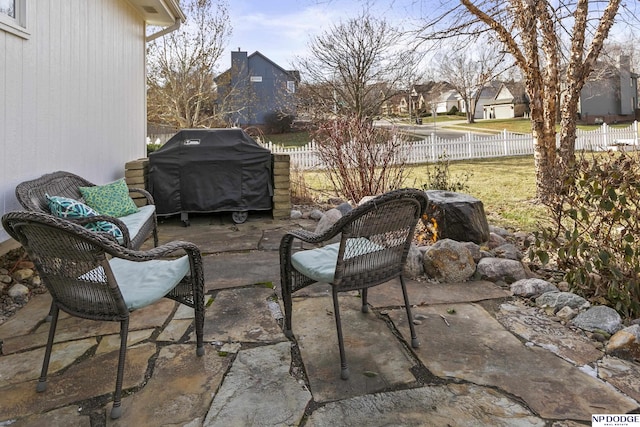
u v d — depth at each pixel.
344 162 6.47
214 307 2.80
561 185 3.03
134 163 5.40
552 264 3.54
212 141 5.59
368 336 2.36
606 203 2.61
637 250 2.62
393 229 2.16
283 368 2.04
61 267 1.79
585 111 31.23
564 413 1.67
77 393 1.86
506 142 15.12
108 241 1.68
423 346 2.23
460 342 2.27
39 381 1.88
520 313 2.63
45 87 3.90
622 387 1.84
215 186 5.56
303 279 2.30
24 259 3.72
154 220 4.30
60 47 4.18
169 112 16.91
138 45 7.04
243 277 3.41
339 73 14.27
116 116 5.92
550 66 6.18
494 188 8.23
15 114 3.43
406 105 15.94
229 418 1.68
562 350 2.16
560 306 2.63
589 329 2.36
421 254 3.40
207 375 1.99
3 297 3.03
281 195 5.86
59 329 2.50
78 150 4.62
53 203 2.98
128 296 1.88
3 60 3.26
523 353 2.14
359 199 6.25
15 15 3.47
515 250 3.80
